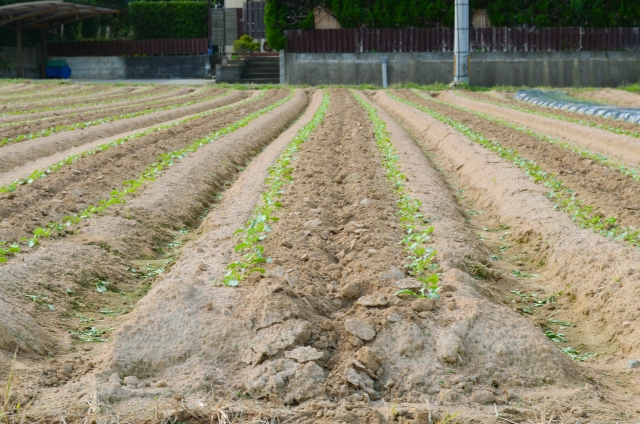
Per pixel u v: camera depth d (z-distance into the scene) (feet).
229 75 120.78
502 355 17.53
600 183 38.45
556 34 115.85
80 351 18.99
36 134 50.65
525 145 49.78
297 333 17.71
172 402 15.62
